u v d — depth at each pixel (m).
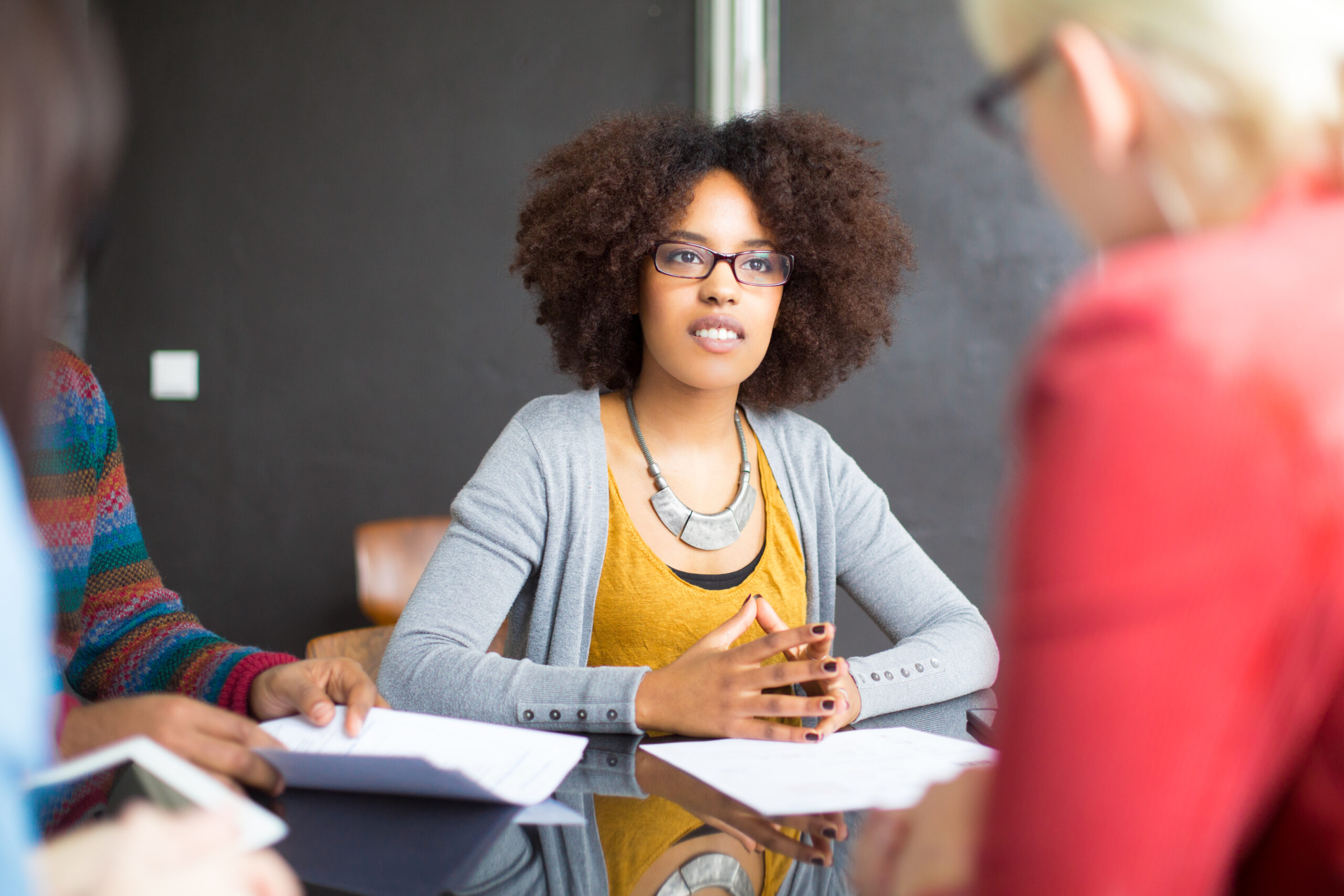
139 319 3.48
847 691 1.08
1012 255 3.31
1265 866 0.43
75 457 1.10
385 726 0.93
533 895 0.64
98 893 0.47
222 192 3.44
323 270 3.42
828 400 3.36
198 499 3.49
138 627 1.13
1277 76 0.42
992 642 1.29
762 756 0.92
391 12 3.37
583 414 1.44
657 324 1.39
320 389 3.44
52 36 0.45
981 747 0.95
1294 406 0.36
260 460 3.46
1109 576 0.36
